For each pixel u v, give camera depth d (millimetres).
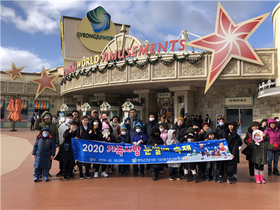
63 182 6496
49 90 32250
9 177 6918
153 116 8344
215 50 14172
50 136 6703
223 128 7254
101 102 26547
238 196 5426
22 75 31875
